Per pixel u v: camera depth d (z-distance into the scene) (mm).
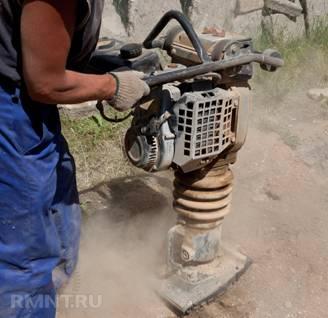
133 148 2602
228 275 3000
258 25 5980
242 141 2711
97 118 4234
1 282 2279
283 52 5789
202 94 2486
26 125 2150
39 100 2049
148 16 5098
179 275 2951
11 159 2160
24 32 1917
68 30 1953
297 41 6113
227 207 2855
